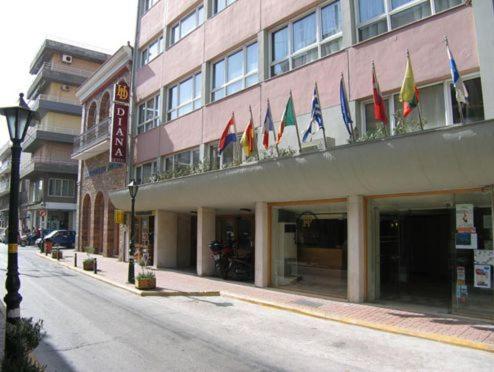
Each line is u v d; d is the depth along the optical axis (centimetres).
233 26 1551
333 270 1156
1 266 1947
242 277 1483
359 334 760
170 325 820
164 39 2022
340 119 1130
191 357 620
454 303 892
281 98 1315
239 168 1235
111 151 2181
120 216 2108
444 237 1388
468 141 766
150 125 2131
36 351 639
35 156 4878
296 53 1305
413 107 870
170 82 1947
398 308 948
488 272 843
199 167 1570
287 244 1270
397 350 661
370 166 914
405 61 998
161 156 1967
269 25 1381
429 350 661
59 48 4472
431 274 1404
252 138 1245
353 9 1132
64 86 4556
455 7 919
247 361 604
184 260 1942
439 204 1055
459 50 905
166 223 1869
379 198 1026
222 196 1359
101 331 765
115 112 2205
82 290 1255
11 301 597
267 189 1184
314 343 700
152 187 1683
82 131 3114
